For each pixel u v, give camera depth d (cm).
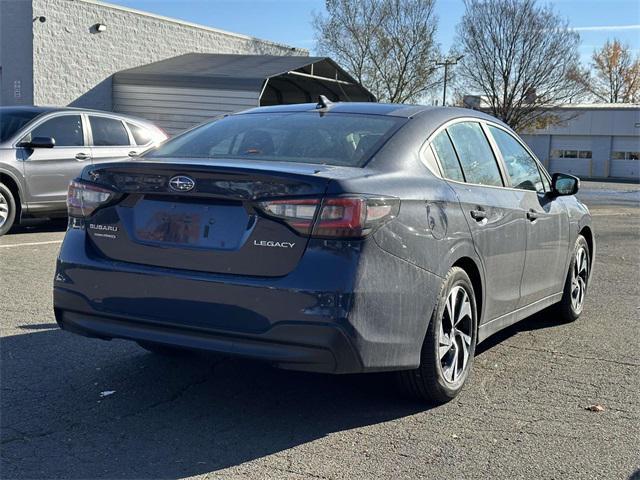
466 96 4525
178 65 2364
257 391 468
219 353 381
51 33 2133
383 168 419
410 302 403
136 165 405
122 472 349
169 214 399
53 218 1202
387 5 4000
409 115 484
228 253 380
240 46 2877
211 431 402
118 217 412
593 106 5878
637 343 617
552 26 4391
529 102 4453
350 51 4044
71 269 420
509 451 388
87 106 2245
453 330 450
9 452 366
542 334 642
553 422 432
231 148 464
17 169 1054
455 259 443
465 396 473
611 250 1237
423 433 409
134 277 399
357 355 373
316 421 421
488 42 4400
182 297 386
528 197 567
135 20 2386
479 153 524
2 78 2150
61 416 415
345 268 368
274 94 2534
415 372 430
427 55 4031
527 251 550
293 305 365
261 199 376
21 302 672
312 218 370
